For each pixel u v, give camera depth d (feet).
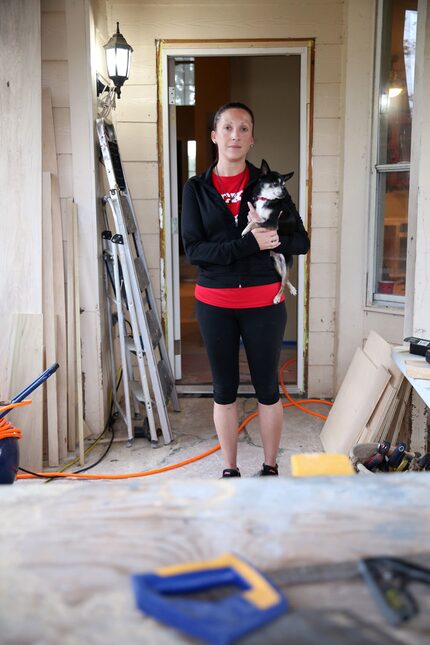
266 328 8.73
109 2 13.35
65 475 10.22
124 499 3.56
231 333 8.84
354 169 13.30
